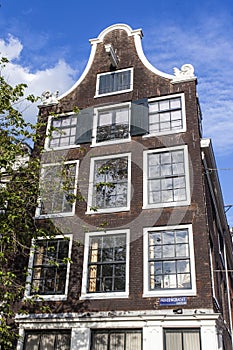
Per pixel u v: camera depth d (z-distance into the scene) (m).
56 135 17.59
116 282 13.72
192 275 12.95
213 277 14.66
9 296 10.62
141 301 13.00
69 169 16.25
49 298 13.99
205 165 16.31
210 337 11.84
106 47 17.48
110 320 12.90
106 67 18.50
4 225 11.27
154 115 16.59
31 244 14.04
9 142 12.17
